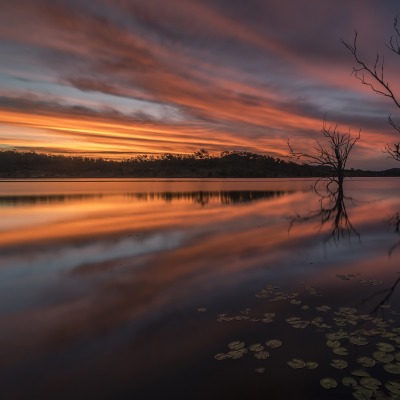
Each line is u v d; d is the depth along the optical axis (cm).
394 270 868
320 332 530
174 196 4216
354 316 584
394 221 1769
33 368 462
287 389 398
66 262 1001
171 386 415
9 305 681
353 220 1833
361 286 746
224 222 1827
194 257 1045
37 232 1541
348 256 1026
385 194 4172
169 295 719
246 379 420
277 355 469
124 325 582
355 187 6347
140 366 459
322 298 678
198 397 394
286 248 1155
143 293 736
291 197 3819
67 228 1658
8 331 570
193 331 552
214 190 5631
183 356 480
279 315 602
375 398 372
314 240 1289
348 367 432
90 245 1244
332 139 3425
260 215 2136
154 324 583
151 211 2458
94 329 571
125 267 940
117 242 1295
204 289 752
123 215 2211
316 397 382
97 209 2628
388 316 582
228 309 637
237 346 498
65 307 667
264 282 792
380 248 1128
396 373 414
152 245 1234
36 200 3612
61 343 527
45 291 758
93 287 780
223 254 1077
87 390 414
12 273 892
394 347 475
